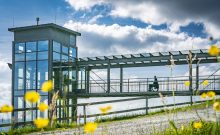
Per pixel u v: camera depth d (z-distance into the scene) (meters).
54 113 2.51
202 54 24.42
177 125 9.27
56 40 30.61
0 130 9.55
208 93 3.49
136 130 9.96
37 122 2.01
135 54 26.56
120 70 29.27
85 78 30.27
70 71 30.38
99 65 30.34
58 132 11.10
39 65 30.08
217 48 2.59
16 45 31.48
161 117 14.80
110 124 12.83
